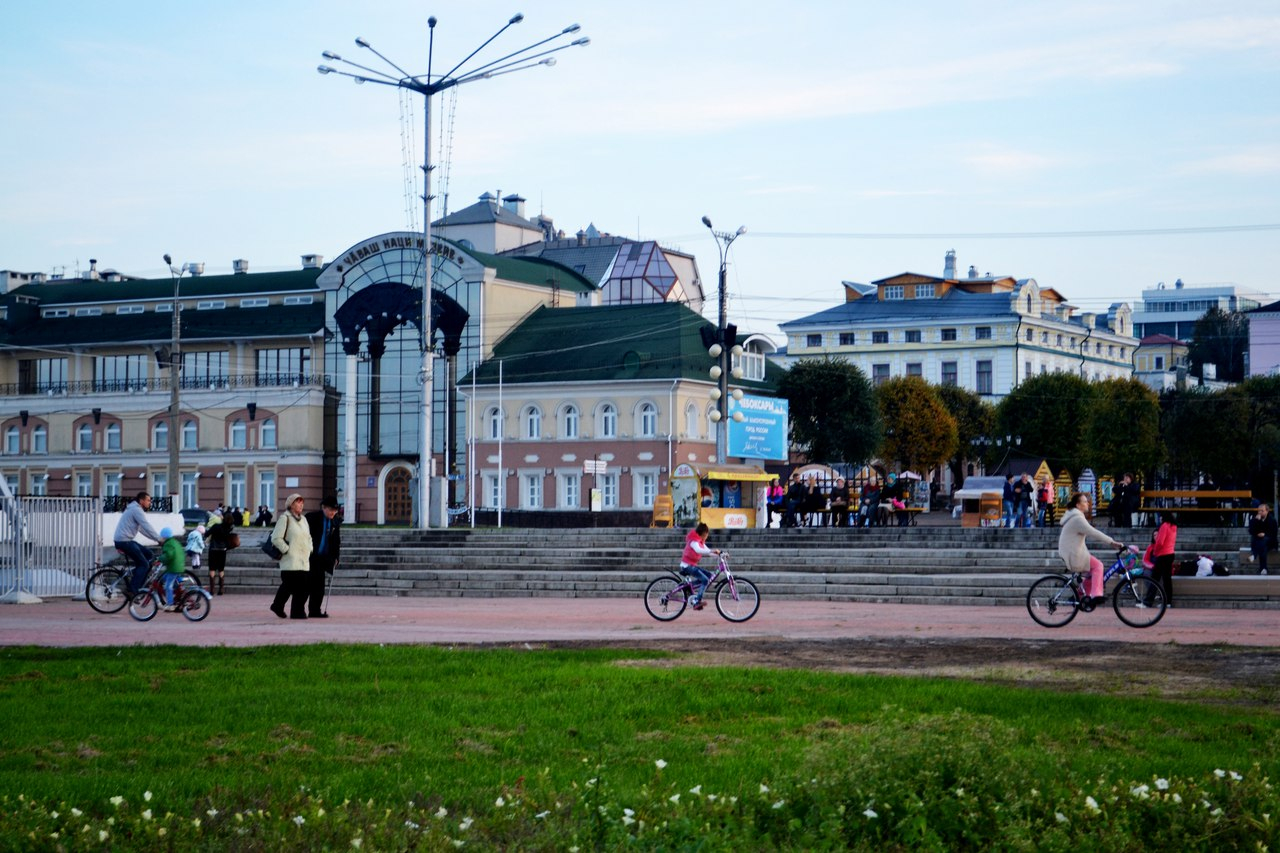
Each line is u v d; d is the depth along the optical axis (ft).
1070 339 417.90
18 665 61.87
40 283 351.05
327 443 295.28
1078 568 76.43
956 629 76.23
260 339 299.17
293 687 54.29
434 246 283.59
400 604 106.22
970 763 33.42
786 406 254.27
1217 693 51.60
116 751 42.60
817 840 30.76
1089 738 42.70
